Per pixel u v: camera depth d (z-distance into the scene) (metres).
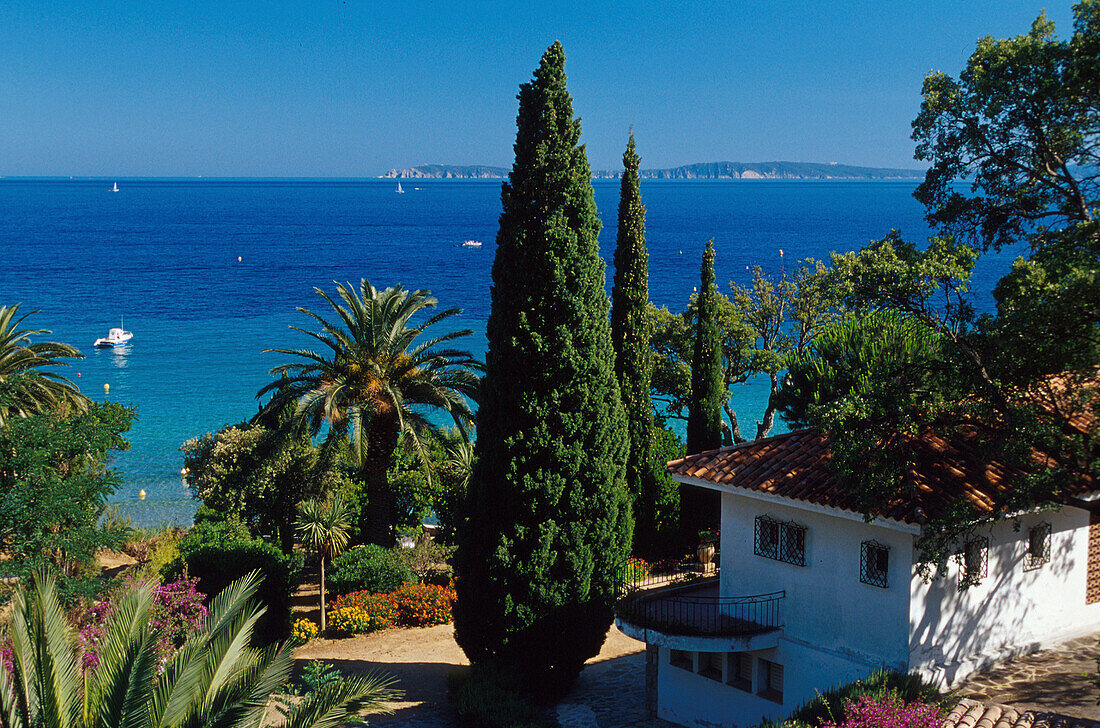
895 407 16.59
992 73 16.58
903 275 17.17
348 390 34.44
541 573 20.62
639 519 32.66
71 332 104.06
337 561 31.20
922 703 14.82
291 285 150.50
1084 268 14.01
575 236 20.83
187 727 12.03
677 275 160.88
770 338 52.03
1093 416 16.17
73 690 12.73
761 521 19.20
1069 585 19.34
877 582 16.94
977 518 16.12
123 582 22.03
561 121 20.95
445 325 111.88
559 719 20.41
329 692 13.12
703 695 19.97
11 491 22.70
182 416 68.19
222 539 32.06
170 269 172.88
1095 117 16.14
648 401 32.59
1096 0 15.27
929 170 18.27
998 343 15.67
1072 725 14.59
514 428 20.97
